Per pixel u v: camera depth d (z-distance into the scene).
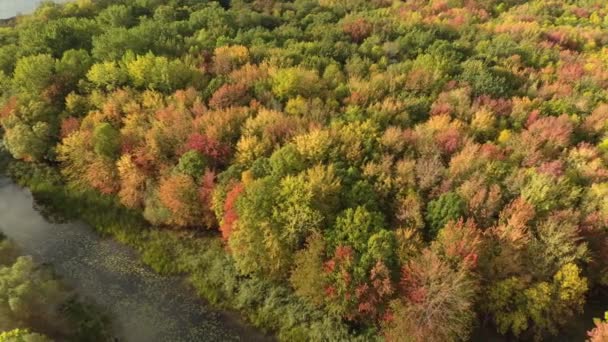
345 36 95.44
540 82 80.38
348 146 58.09
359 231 47.41
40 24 96.00
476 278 46.56
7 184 70.81
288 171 54.72
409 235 46.84
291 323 48.94
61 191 68.19
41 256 57.75
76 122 69.44
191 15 102.62
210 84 71.94
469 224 47.38
